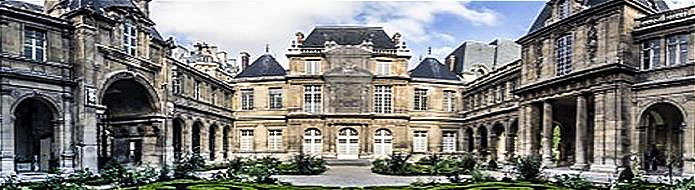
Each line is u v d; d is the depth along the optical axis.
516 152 48.94
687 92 32.03
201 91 55.22
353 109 63.84
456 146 66.31
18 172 32.88
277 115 65.12
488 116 56.44
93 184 27.83
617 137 34.38
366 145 63.44
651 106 34.03
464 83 66.56
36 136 37.81
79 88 34.38
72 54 34.78
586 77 36.56
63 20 34.28
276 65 68.00
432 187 25.61
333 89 63.88
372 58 65.25
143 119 41.75
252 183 27.27
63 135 33.75
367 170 47.72
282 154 64.38
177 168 33.50
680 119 39.25
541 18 45.69
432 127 65.69
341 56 64.50
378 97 64.81
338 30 68.75
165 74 42.62
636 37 35.03
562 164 43.72
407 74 65.75
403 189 25.22
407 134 64.56
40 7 42.94
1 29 31.03
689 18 31.94
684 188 22.69
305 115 63.38
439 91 66.31
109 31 36.81
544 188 24.69
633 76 34.97
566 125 47.09
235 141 66.38
